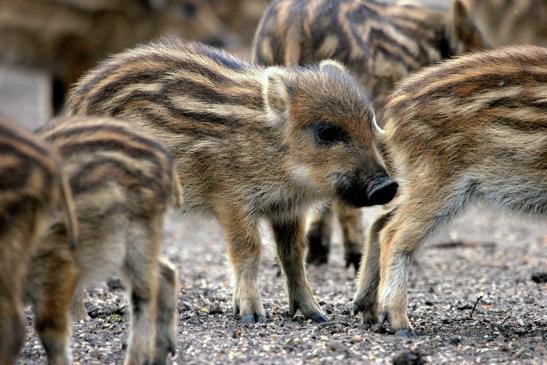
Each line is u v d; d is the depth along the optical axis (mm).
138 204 10359
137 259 10422
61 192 9328
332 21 16297
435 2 21828
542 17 24562
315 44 16141
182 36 29891
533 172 12422
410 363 10742
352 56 16281
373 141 13148
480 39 18438
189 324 12516
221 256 17766
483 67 12688
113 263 10398
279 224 13359
